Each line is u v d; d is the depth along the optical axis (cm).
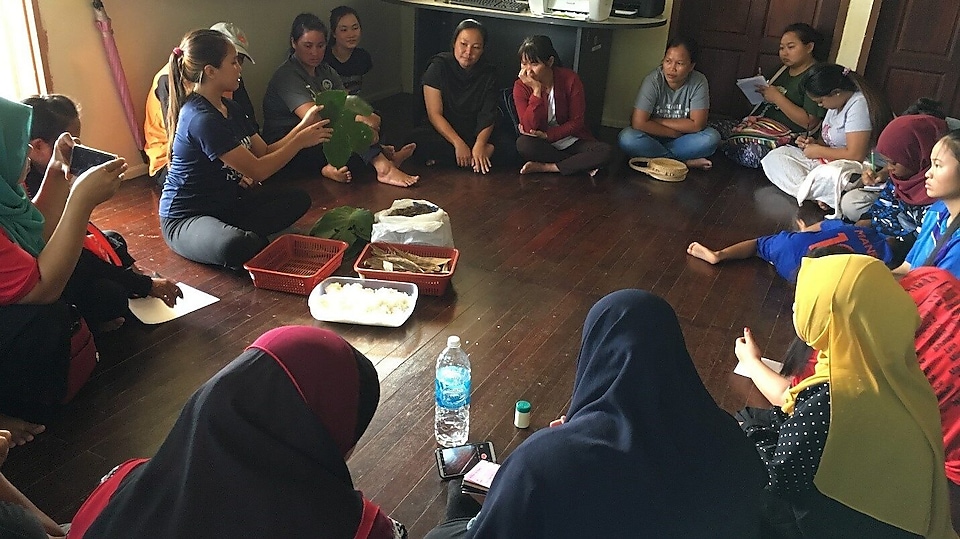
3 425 203
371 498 189
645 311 126
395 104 580
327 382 119
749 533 123
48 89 341
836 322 150
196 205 305
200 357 243
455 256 305
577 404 130
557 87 439
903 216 319
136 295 263
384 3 566
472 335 266
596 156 438
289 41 480
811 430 151
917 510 149
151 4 383
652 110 473
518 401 231
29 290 200
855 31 492
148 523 107
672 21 530
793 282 320
